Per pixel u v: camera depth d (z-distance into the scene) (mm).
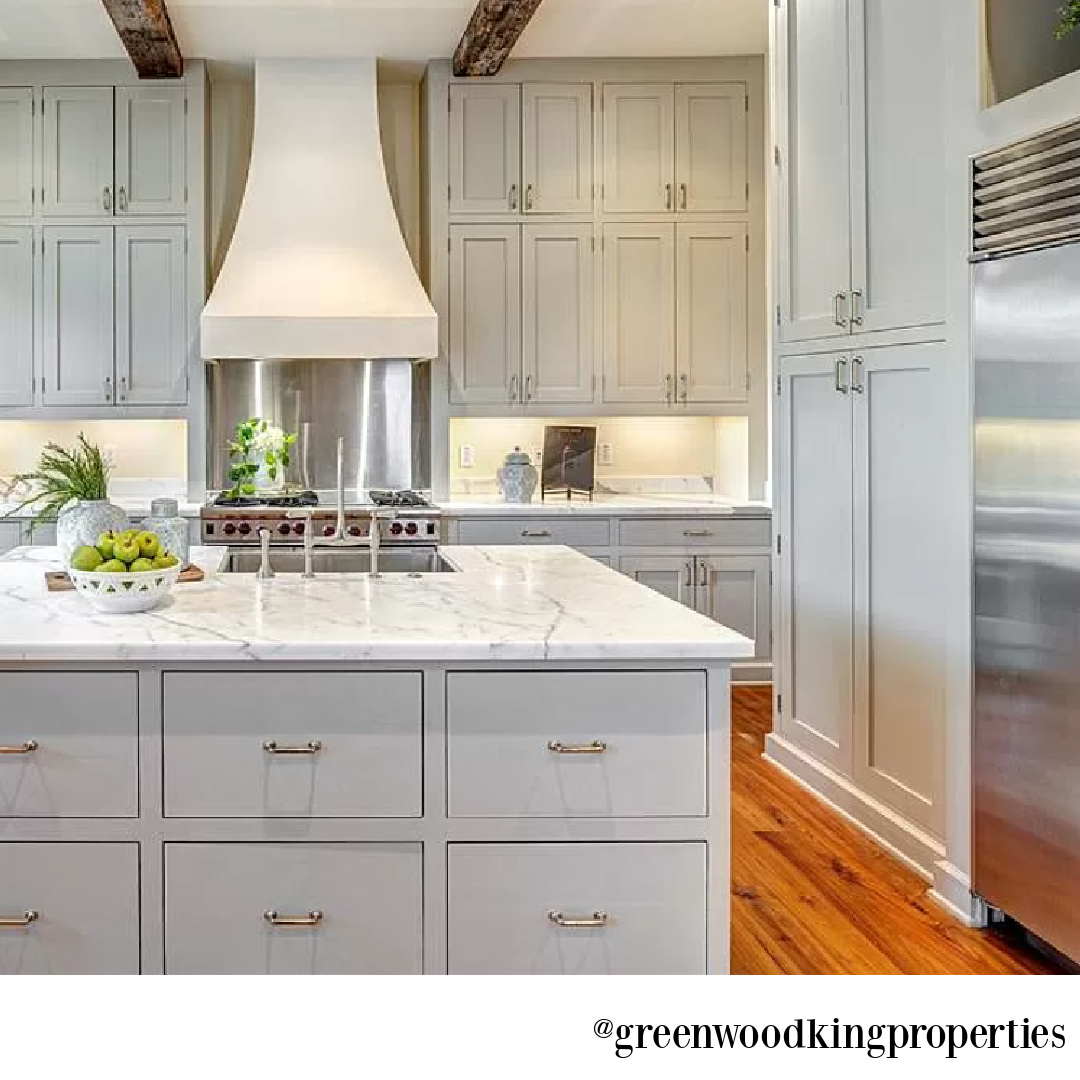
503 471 6297
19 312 6105
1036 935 2826
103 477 3477
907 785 3572
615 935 2236
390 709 2217
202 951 2223
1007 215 2881
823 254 4098
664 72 6227
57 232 6102
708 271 6309
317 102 6160
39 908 2215
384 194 6172
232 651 2172
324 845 2219
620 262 6273
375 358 6098
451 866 2227
